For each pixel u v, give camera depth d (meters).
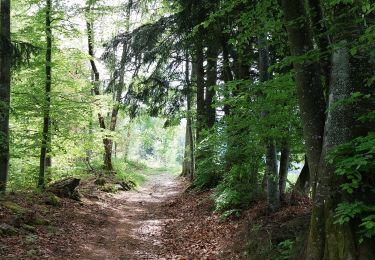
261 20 7.90
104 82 20.20
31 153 16.33
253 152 10.12
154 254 8.57
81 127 18.19
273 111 7.85
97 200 15.56
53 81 14.81
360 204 4.48
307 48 5.71
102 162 25.89
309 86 5.64
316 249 4.85
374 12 5.29
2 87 11.38
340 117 5.02
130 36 16.42
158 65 16.48
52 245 8.16
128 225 11.83
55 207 11.91
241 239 8.02
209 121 16.20
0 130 11.33
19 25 16.44
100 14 16.50
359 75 5.07
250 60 12.05
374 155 4.62
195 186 17.23
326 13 6.02
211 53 14.91
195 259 7.93
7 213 9.09
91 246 8.80
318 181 5.07
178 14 13.73
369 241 4.49
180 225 11.50
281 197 9.34
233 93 9.44
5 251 7.07
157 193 21.98
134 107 17.41
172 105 17.84
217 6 11.38
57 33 14.70
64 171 17.45
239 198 10.65
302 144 8.66
